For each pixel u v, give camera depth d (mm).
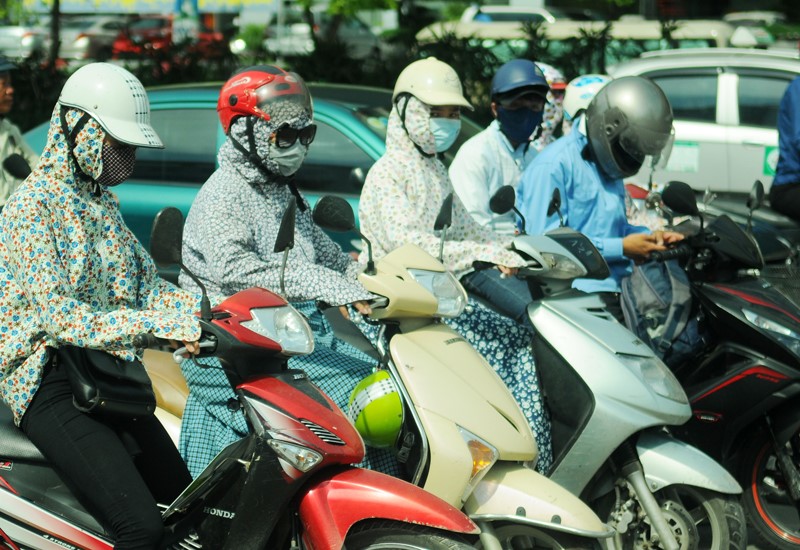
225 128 6949
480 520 6309
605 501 7172
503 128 9930
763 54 18000
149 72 21812
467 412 6328
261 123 6777
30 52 22891
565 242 7211
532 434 6609
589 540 6215
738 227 8188
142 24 33156
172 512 5852
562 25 22656
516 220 9641
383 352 6566
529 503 6223
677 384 7145
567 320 7090
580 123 8500
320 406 5730
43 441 5754
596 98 8320
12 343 5688
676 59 18297
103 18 33188
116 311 5496
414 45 21047
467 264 7164
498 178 9852
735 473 8273
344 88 12844
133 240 6156
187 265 6898
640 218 9539
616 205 8562
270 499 5613
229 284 6609
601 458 6898
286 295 6438
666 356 7836
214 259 6648
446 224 6934
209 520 5832
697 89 18000
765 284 8172
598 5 28984
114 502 5641
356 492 5508
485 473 6258
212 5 29453
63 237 5715
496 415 6398
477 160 9758
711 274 8133
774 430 7961
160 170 12367
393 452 6484
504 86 9750
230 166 6941
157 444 6301
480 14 25328
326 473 5645
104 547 5965
